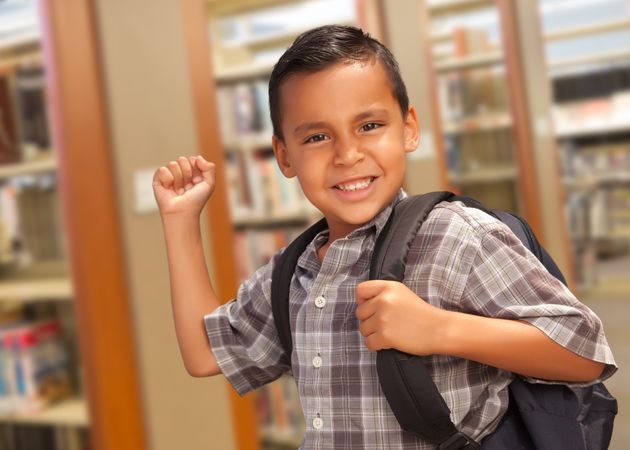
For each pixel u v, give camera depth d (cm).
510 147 500
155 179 116
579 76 673
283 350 109
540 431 91
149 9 254
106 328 233
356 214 95
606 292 598
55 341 255
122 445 234
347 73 93
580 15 670
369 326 87
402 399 86
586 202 638
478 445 90
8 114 247
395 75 99
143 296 246
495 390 93
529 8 527
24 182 251
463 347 85
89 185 232
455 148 482
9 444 262
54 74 227
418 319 85
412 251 92
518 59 502
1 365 258
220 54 323
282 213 327
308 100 94
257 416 322
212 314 112
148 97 252
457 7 482
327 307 97
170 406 251
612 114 651
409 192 386
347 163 93
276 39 345
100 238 233
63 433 252
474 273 90
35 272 250
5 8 241
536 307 87
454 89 480
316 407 95
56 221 245
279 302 103
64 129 227
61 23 227
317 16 354
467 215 93
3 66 246
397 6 390
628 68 659
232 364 112
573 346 87
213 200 272
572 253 605
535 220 498
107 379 232
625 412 336
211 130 274
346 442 92
